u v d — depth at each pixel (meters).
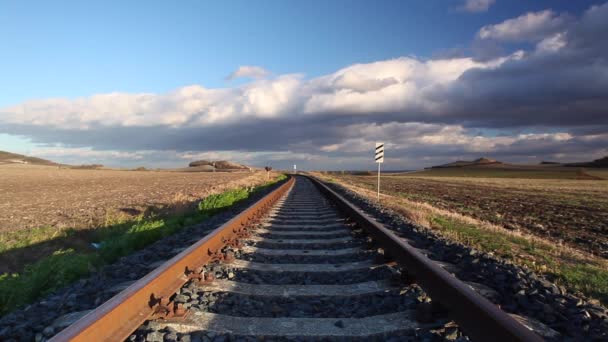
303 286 4.95
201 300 4.32
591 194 37.06
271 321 3.80
